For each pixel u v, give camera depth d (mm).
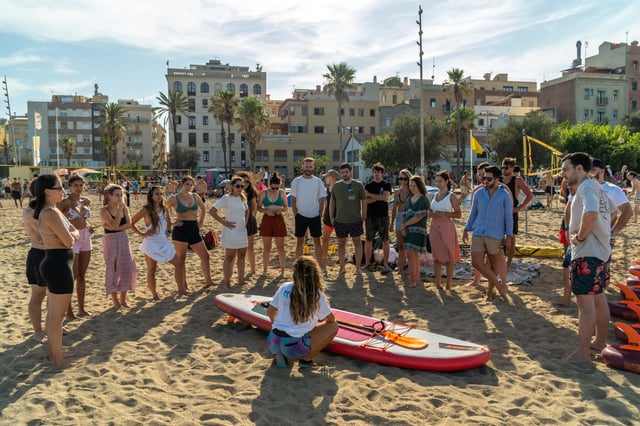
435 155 48406
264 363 4746
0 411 3795
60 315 4668
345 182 8516
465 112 51125
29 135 83812
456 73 51062
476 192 6754
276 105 90062
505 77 80125
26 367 4676
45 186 4375
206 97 72625
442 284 7824
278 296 4547
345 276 8414
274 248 11789
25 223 5207
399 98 79188
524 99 73688
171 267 9539
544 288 7473
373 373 4465
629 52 65625
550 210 20672
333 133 68688
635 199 15992
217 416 3693
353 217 8508
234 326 5938
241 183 7621
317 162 63000
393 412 3738
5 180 46781
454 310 6422
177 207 7473
